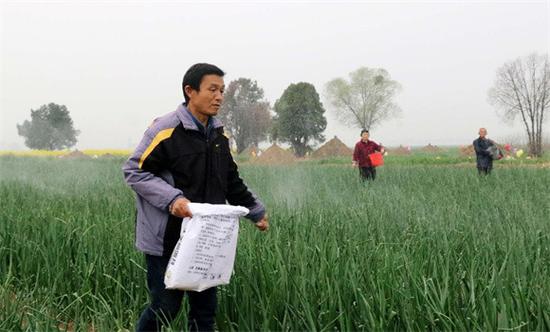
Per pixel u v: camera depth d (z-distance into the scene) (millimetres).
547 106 48094
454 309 3959
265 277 4605
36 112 112250
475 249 5648
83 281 5219
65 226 6789
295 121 86625
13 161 36969
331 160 46156
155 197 3770
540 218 7914
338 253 5117
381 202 10359
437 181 17391
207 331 4238
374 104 100375
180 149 3879
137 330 4191
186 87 3930
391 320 3994
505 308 3730
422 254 5402
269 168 25938
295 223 7211
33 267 5914
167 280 3678
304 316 4172
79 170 26328
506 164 31312
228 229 3764
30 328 4074
